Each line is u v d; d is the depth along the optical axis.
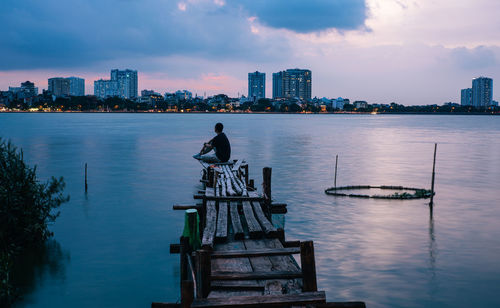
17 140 74.56
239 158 47.06
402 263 14.05
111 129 120.44
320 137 89.25
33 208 15.27
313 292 6.81
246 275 7.79
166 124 166.88
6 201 14.29
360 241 16.27
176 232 17.34
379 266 13.74
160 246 15.54
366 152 55.84
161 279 12.56
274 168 38.38
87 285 12.10
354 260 14.23
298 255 14.41
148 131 110.12
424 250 15.34
